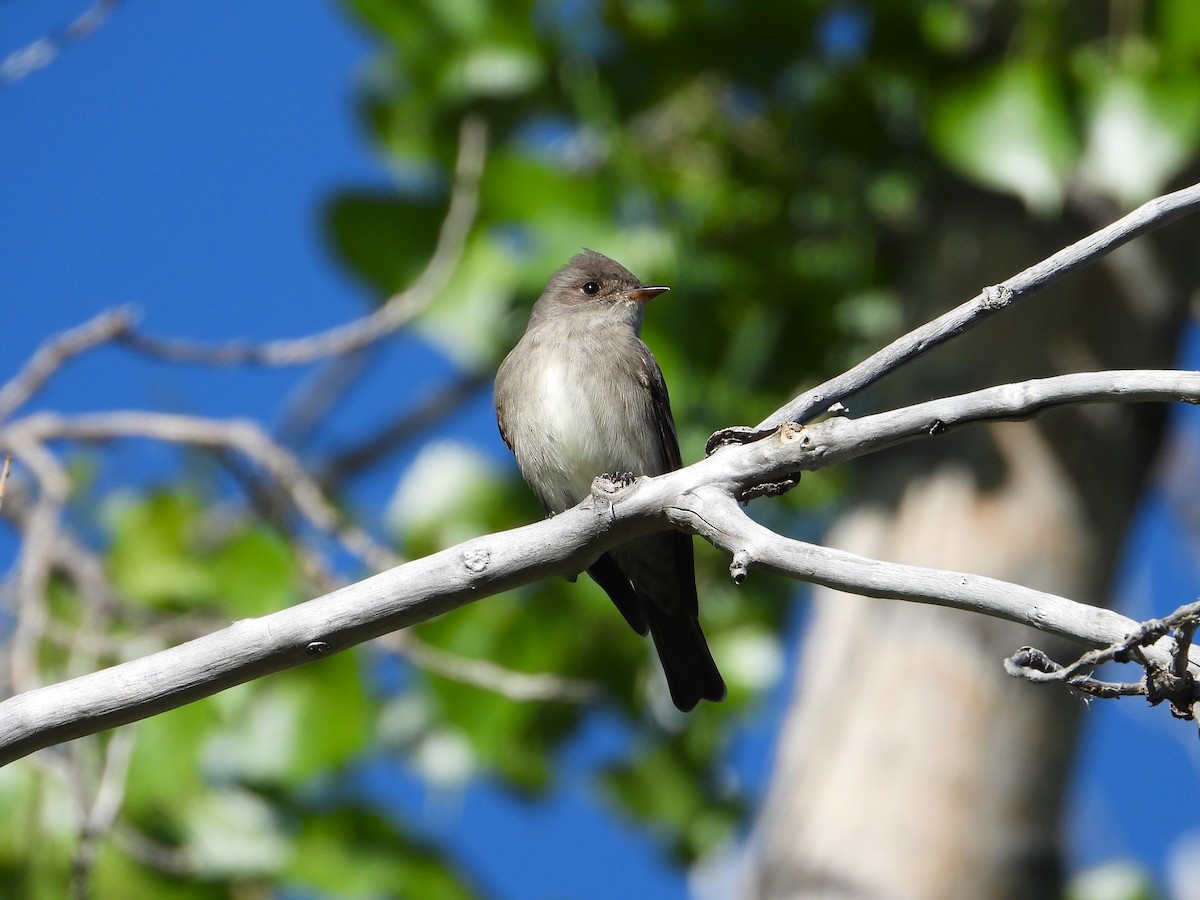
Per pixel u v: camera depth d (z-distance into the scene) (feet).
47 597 38.27
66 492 33.76
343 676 38.22
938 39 38.88
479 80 40.52
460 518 42.57
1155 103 33.71
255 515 40.98
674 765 44.47
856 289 41.06
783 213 42.04
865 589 18.20
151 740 35.12
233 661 19.93
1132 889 39.11
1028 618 17.07
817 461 20.17
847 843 31.35
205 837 35.53
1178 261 34.63
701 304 41.68
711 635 44.01
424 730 40.96
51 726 19.54
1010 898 31.09
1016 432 33.19
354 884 36.91
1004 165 33.96
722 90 42.27
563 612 42.24
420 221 40.73
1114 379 18.72
